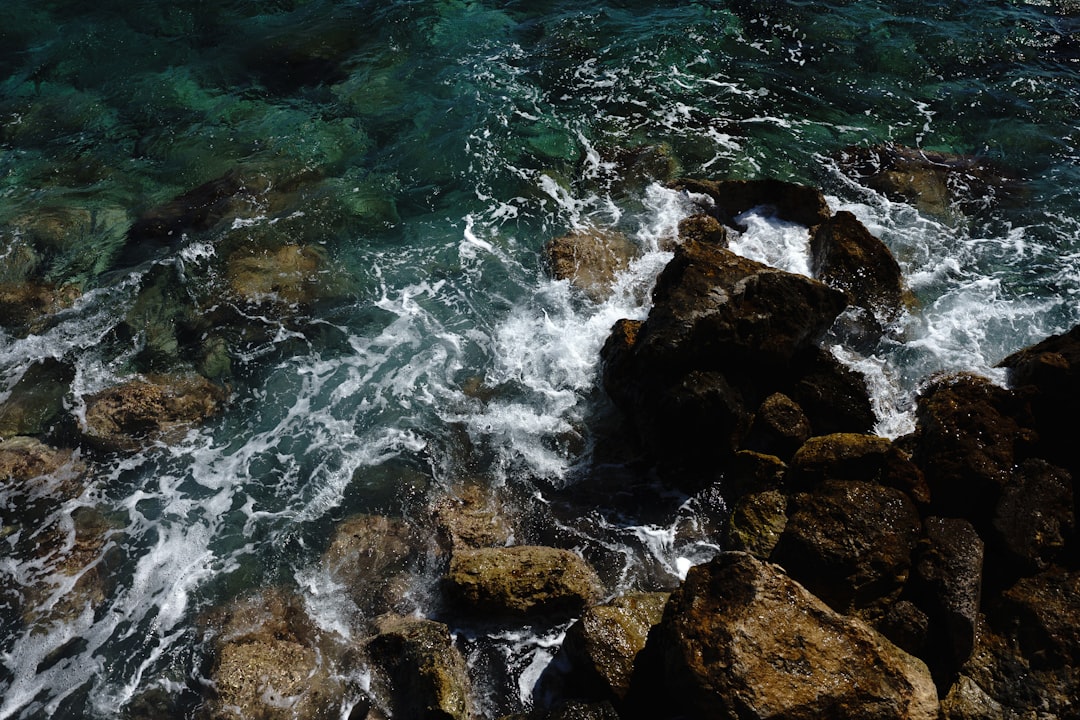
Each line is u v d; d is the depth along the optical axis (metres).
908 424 10.61
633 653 8.21
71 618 9.41
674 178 15.02
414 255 13.96
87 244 14.20
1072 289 12.77
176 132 16.77
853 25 19.12
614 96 17.23
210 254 13.85
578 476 10.66
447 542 9.85
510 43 19.08
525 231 14.27
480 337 12.46
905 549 8.66
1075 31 18.84
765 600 7.79
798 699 7.23
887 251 12.28
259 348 12.42
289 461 10.99
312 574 9.70
